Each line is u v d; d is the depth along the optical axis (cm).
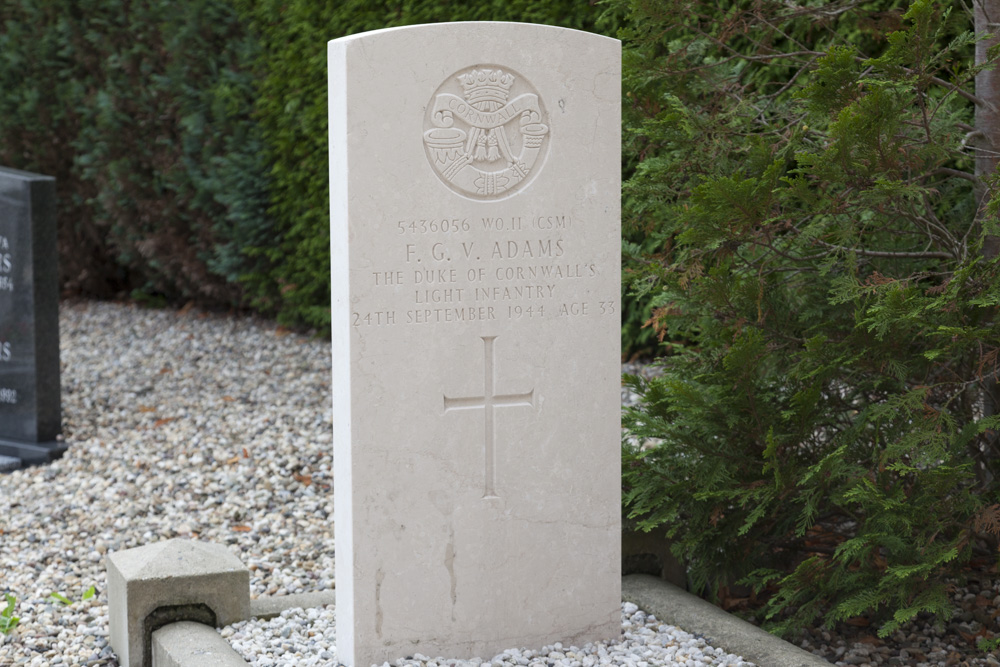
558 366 362
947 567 380
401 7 816
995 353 359
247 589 392
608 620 377
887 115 341
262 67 970
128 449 669
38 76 1174
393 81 332
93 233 1197
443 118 339
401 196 337
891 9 457
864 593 368
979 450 406
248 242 996
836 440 400
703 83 438
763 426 395
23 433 669
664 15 425
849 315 406
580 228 361
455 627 358
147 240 1099
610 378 369
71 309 1193
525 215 353
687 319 434
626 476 414
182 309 1161
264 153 973
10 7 1191
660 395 412
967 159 433
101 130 1111
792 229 412
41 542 526
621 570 405
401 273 340
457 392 350
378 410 341
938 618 364
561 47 351
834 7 444
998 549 383
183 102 1024
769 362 414
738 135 420
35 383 662
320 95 887
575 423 366
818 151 411
